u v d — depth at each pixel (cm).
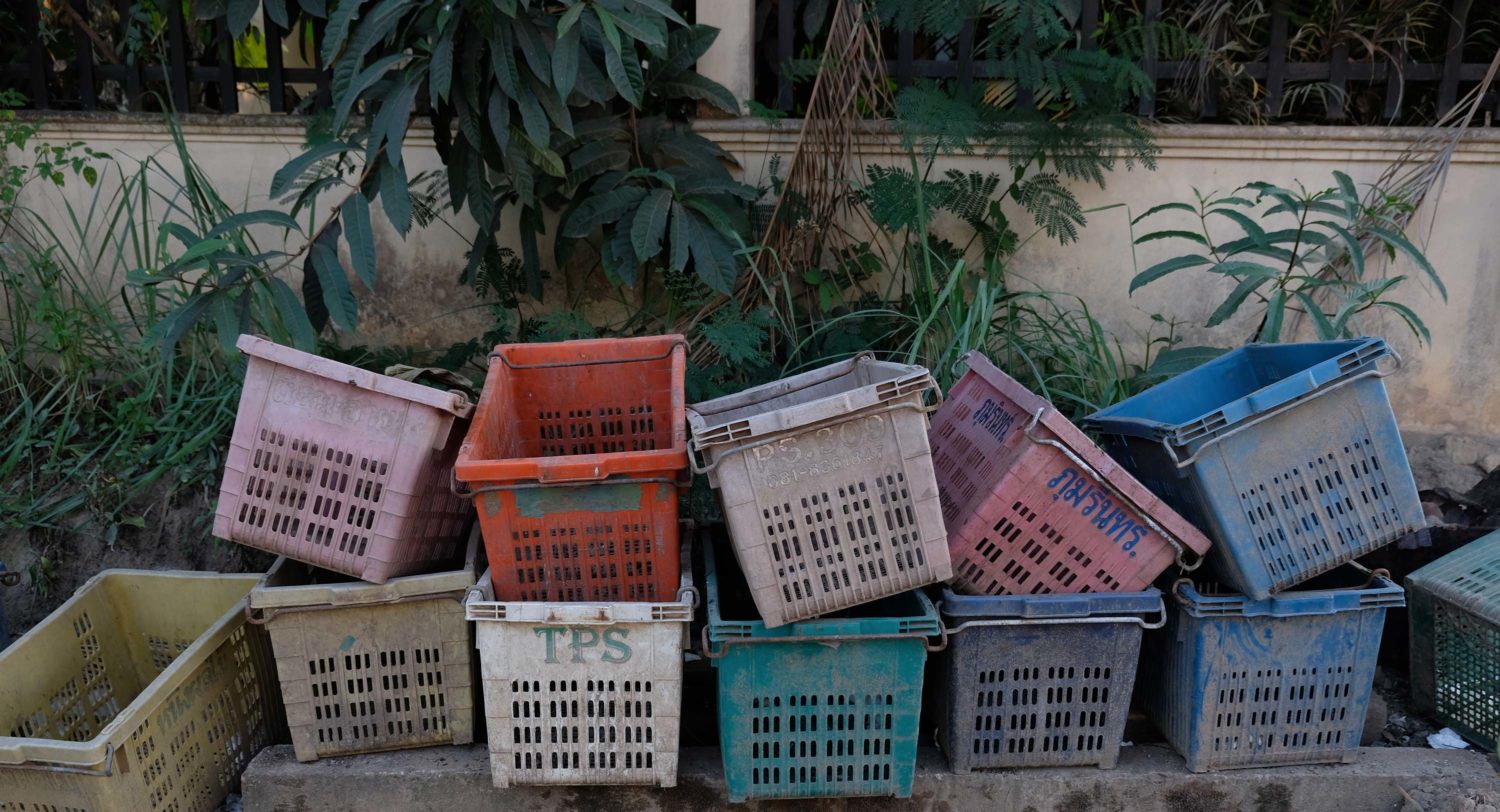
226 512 259
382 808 267
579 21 304
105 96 427
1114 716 265
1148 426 261
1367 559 356
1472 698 300
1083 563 257
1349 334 386
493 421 277
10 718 263
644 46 360
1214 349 355
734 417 278
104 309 384
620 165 360
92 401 374
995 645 257
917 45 416
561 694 249
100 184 396
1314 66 385
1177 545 253
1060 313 379
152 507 354
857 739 256
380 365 387
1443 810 259
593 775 255
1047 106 397
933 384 236
